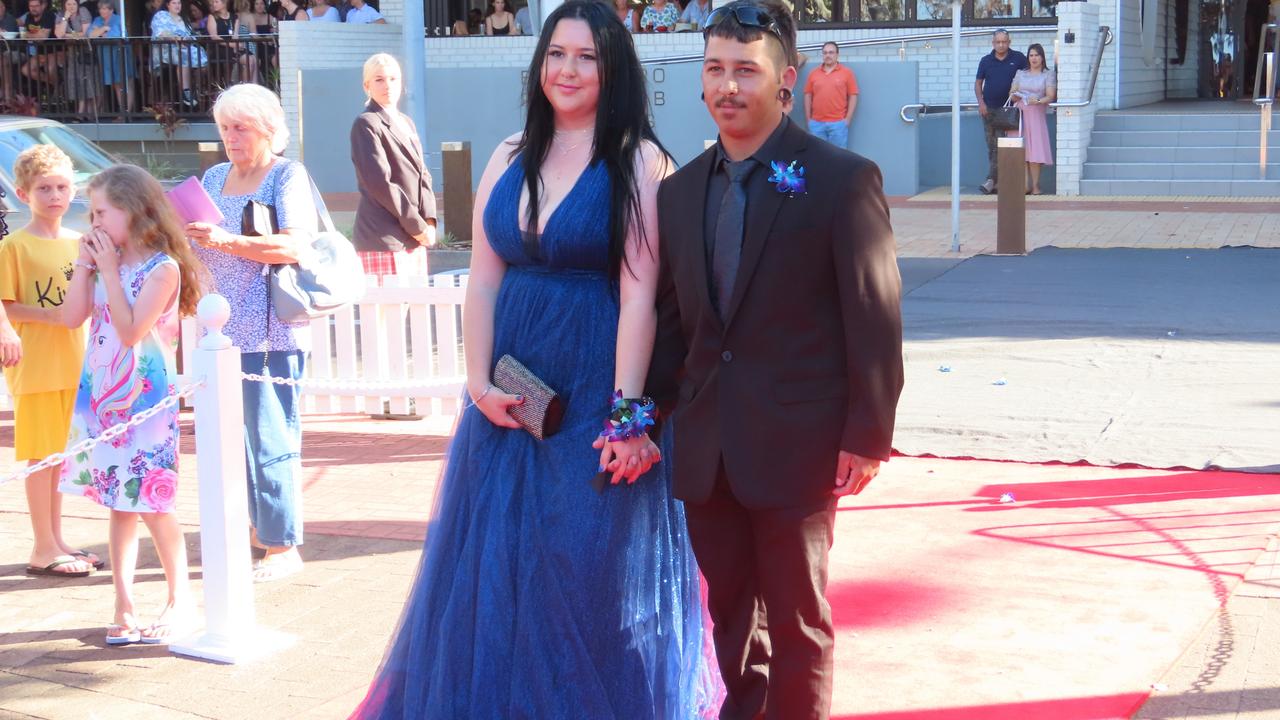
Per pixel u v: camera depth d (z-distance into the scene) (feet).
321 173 69.77
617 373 11.75
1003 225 45.14
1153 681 13.51
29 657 14.98
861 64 64.54
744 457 10.89
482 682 11.57
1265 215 53.21
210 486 14.76
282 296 16.76
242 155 17.04
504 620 11.66
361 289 17.70
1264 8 78.33
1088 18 61.46
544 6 36.50
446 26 74.49
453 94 69.82
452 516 12.28
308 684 14.12
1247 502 19.33
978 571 16.90
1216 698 13.04
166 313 15.43
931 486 20.72
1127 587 16.16
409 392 26.40
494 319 12.29
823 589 11.19
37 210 18.04
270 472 17.08
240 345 16.83
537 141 12.12
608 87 11.90
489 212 12.16
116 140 69.10
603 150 11.89
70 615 16.35
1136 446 22.38
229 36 70.03
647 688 11.72
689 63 67.41
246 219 16.57
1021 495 20.11
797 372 10.82
